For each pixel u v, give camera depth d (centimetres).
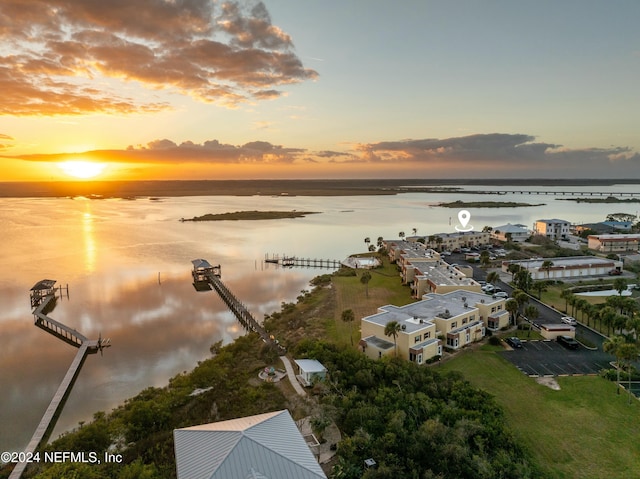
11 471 4719
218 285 12756
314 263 16525
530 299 10856
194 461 3828
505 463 4456
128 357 8088
